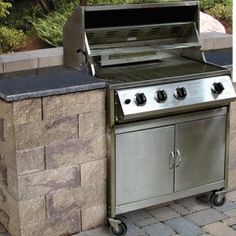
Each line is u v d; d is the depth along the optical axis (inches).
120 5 114.4
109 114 109.6
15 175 106.3
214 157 125.0
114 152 111.7
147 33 124.4
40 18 244.1
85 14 113.5
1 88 105.7
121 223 116.1
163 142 116.1
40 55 139.8
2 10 223.8
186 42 129.2
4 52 224.4
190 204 130.8
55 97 105.4
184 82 113.7
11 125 103.6
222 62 128.1
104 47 120.0
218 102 117.5
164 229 119.1
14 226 111.5
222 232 117.7
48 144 107.2
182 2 122.6
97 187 115.3
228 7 269.4
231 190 137.0
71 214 114.0
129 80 110.1
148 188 117.4
